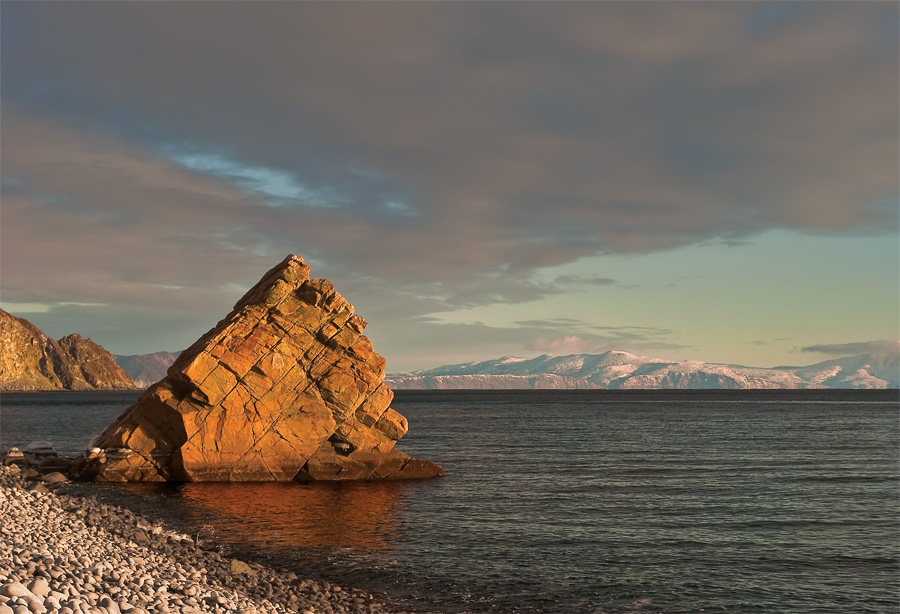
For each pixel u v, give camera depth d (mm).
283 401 54250
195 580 23688
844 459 69562
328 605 24312
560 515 42062
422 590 27609
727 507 44500
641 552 33594
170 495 47656
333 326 56312
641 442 88625
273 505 44875
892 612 25734
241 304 59406
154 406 52969
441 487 52531
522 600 26656
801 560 32250
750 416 153375
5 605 13078
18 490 40938
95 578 18547
